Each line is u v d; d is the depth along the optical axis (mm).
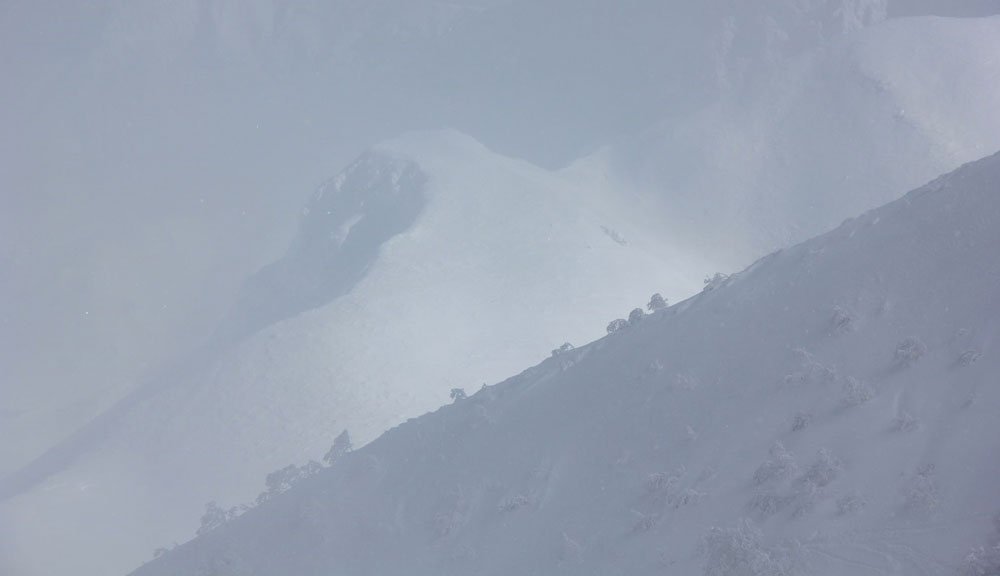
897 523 61750
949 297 77000
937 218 85312
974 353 70562
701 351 89750
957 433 65875
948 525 59750
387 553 89375
